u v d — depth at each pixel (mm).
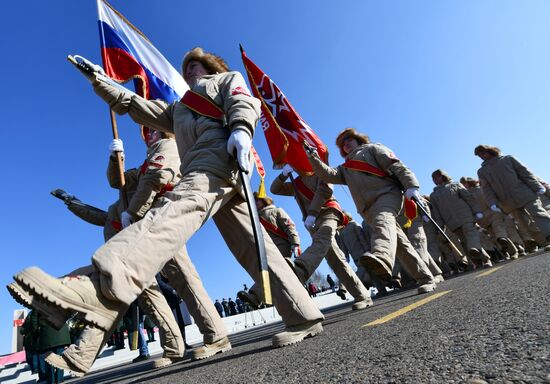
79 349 2223
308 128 5293
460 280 4570
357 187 4285
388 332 1819
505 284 2631
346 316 3836
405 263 4281
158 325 3725
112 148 4070
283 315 2377
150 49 5441
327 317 4777
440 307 2285
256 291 4086
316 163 4652
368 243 9836
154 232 1681
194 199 1888
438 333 1496
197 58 2816
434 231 8797
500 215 9289
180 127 2383
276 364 1693
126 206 4062
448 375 958
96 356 2297
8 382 7852
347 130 5066
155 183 3664
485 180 7426
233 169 2139
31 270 1384
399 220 6523
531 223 7203
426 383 933
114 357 8609
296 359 1689
